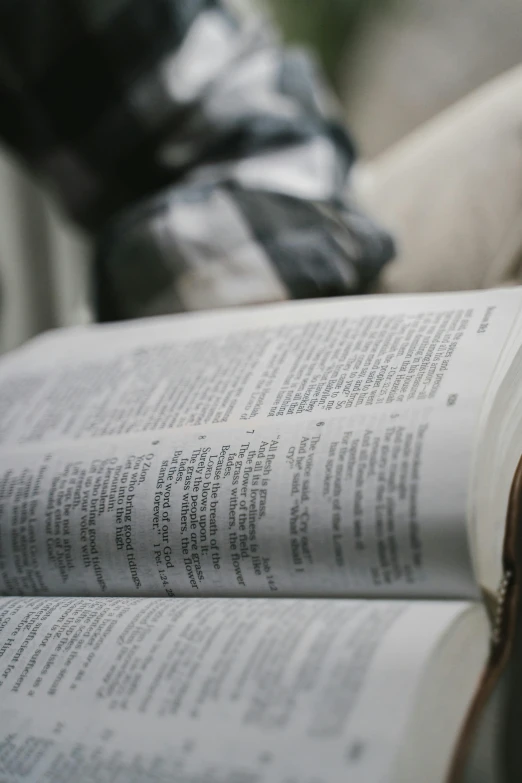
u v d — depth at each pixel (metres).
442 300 0.43
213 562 0.39
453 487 0.36
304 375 0.42
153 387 0.45
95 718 0.36
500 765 0.42
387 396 0.39
